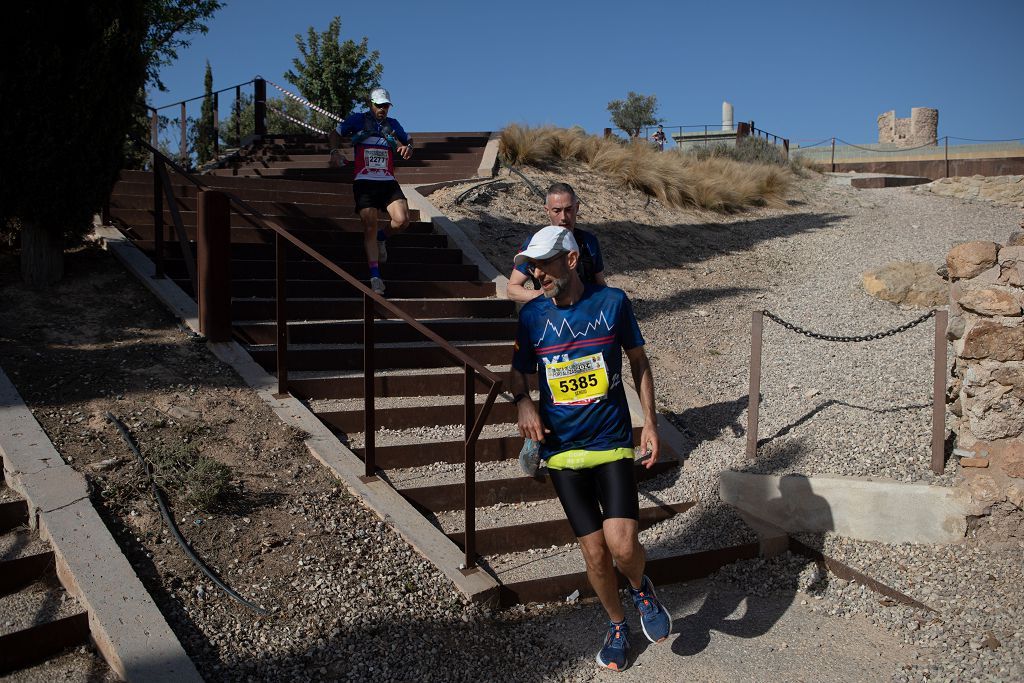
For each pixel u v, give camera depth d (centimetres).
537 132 1391
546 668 374
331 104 2123
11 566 356
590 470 356
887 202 1705
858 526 492
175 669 313
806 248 1249
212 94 1493
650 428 362
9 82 566
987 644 394
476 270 827
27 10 562
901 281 966
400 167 1262
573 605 438
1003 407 470
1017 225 1398
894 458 532
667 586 466
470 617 396
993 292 471
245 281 677
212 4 1375
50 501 388
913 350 782
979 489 474
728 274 1079
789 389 712
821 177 2103
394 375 590
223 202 573
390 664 348
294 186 948
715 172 1579
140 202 802
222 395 527
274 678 324
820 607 444
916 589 445
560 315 353
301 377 571
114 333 577
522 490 514
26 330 557
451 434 551
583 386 351
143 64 639
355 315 683
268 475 454
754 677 370
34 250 620
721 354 815
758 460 559
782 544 500
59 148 591
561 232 347
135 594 345
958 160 2448
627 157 1389
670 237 1191
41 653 331
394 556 418
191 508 409
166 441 461
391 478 499
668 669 376
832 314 924
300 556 397
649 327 855
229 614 356
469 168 1242
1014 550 467
